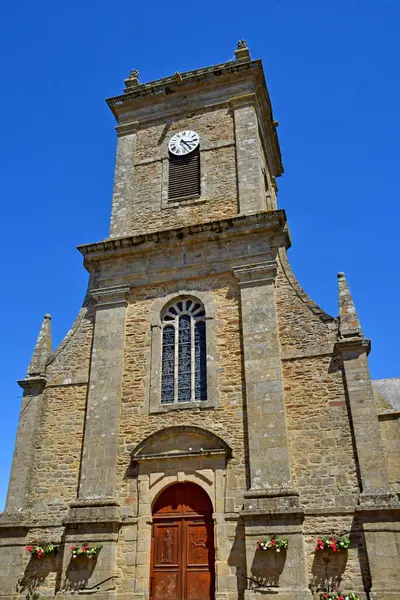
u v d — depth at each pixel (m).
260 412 12.98
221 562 11.80
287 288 14.60
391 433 12.19
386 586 10.64
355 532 11.38
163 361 14.82
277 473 12.23
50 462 14.10
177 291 15.39
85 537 12.65
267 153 19.91
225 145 17.62
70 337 15.85
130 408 14.16
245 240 15.38
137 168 18.36
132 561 12.37
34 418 14.70
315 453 12.39
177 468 13.03
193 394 14.07
